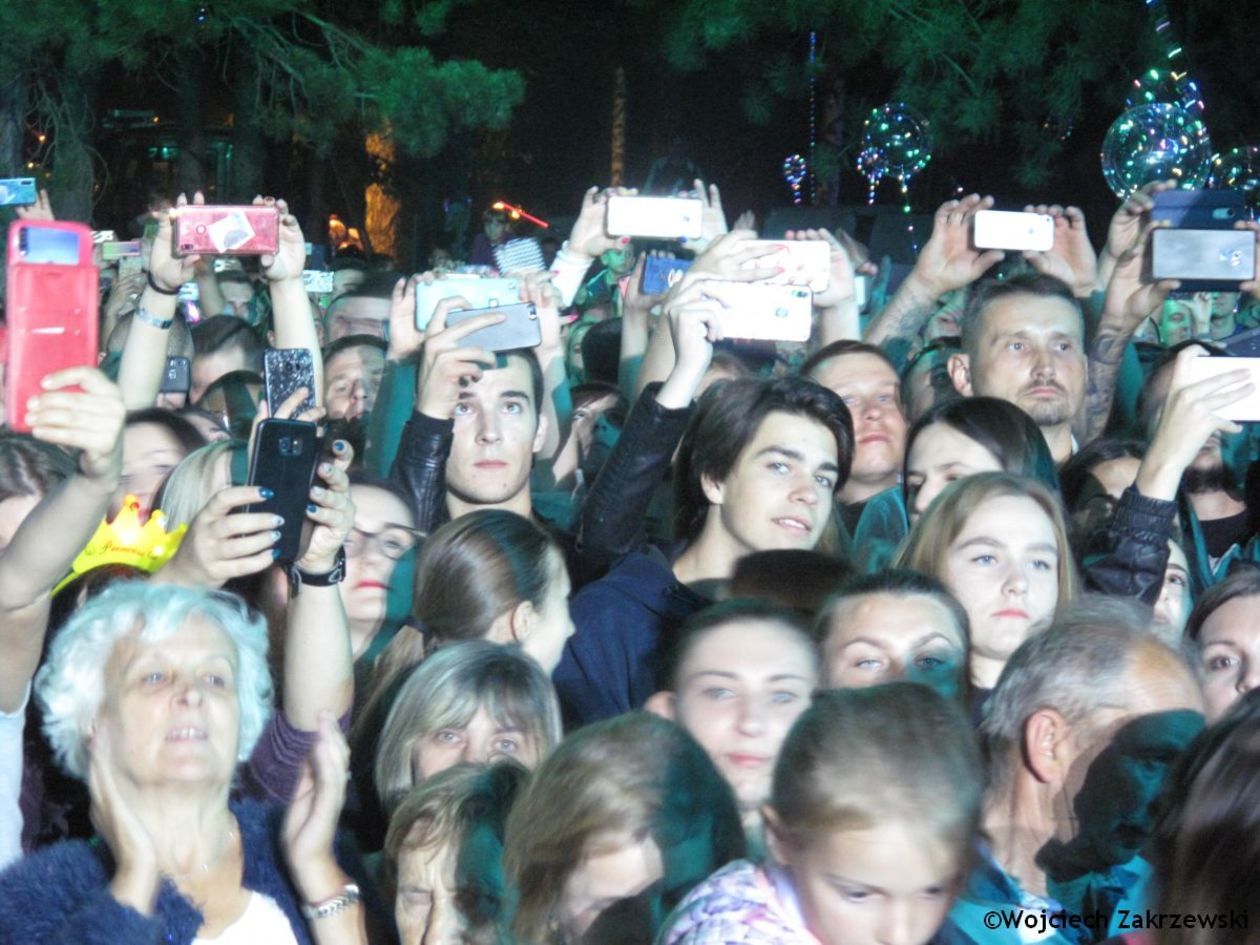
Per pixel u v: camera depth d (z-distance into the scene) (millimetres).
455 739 3316
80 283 2844
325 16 15828
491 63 20453
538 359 5617
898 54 12984
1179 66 15273
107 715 2941
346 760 3117
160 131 19156
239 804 3158
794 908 2379
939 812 2275
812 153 15961
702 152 21062
